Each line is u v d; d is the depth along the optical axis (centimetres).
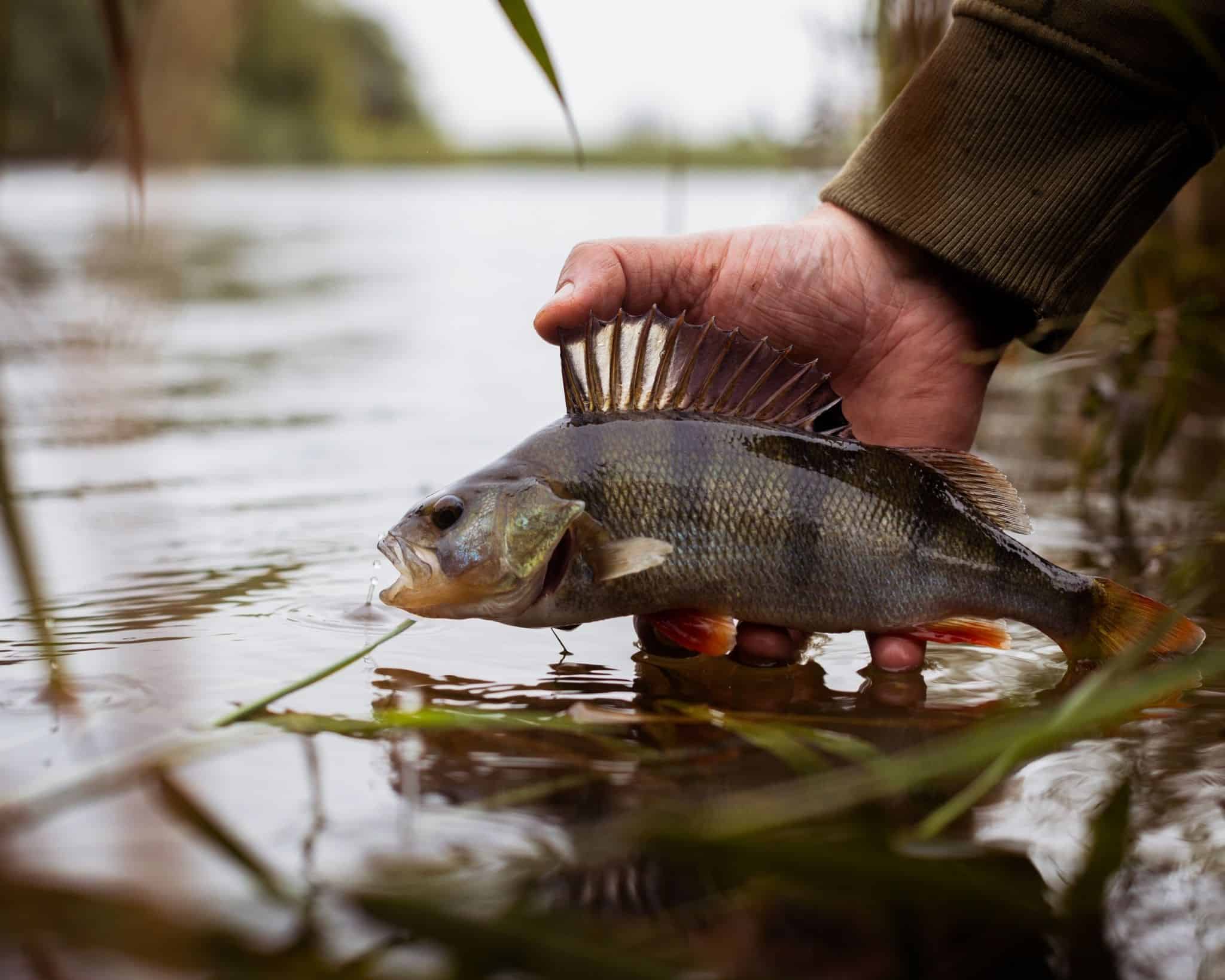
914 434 55
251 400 94
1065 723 26
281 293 171
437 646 41
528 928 20
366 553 52
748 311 52
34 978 20
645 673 39
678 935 23
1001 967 22
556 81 26
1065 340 51
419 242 262
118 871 24
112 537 54
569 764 30
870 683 39
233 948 19
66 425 79
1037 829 27
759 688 38
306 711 34
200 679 36
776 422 41
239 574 49
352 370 109
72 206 311
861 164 53
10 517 18
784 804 26
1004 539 40
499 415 88
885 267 53
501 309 157
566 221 325
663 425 40
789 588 39
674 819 25
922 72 52
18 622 42
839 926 23
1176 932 23
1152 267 68
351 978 20
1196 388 72
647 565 37
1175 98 48
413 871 24
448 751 31
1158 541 55
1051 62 49
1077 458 73
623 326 42
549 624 40
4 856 24
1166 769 31
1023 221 49
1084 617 40
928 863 23
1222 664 28
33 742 30
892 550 39
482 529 39
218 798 28
